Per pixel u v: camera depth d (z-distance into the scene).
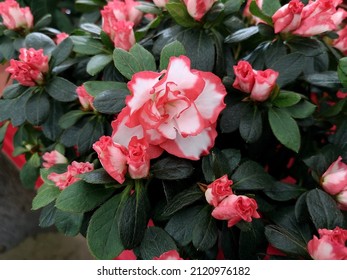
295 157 0.36
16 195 0.42
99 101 0.28
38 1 0.44
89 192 0.27
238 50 0.36
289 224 0.29
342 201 0.29
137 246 0.28
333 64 0.37
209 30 0.32
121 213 0.27
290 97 0.29
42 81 0.33
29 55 0.32
